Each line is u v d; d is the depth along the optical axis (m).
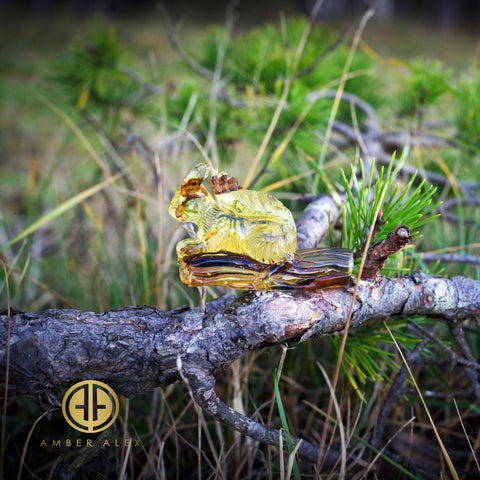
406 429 1.18
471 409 1.19
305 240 1.13
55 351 1.08
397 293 1.10
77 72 1.74
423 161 1.66
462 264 1.26
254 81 1.55
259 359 1.24
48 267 1.60
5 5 7.95
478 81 1.47
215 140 1.47
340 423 1.10
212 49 1.76
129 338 1.08
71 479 1.12
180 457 1.19
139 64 2.04
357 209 1.11
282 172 1.41
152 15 7.61
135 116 1.88
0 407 1.18
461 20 7.34
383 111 1.83
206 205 1.08
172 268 1.26
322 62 1.65
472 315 1.11
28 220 1.77
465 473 1.15
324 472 1.14
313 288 1.08
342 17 5.91
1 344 1.08
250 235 1.08
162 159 1.39
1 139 3.04
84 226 1.73
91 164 1.93
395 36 6.07
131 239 1.64
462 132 1.49
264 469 1.17
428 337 1.14
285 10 7.12
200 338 1.08
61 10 7.94
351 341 1.14
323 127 1.44
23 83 4.02
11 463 1.17
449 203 1.39
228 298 1.12
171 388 1.19
